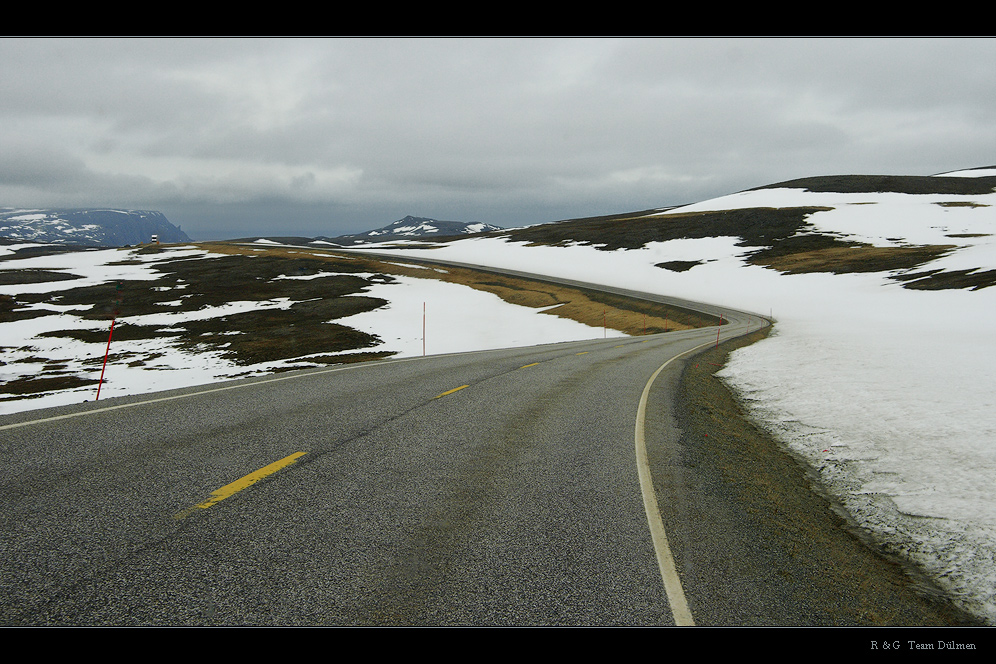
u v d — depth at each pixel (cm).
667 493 552
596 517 472
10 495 442
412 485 525
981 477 662
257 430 698
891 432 877
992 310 3428
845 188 14588
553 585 354
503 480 556
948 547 519
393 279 8188
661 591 357
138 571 337
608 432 798
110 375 3438
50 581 319
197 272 8538
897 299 4772
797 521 543
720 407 1122
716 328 3919
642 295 6625
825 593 396
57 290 6912
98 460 543
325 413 820
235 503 453
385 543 398
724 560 414
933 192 13075
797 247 8569
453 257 11444
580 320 5434
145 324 5122
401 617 310
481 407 932
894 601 411
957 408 970
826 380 1323
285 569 351
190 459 564
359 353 4047
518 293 6969
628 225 12606
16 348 4250
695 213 13075
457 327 5062
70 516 407
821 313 4550
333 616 306
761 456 793
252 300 6381
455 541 409
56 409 775
